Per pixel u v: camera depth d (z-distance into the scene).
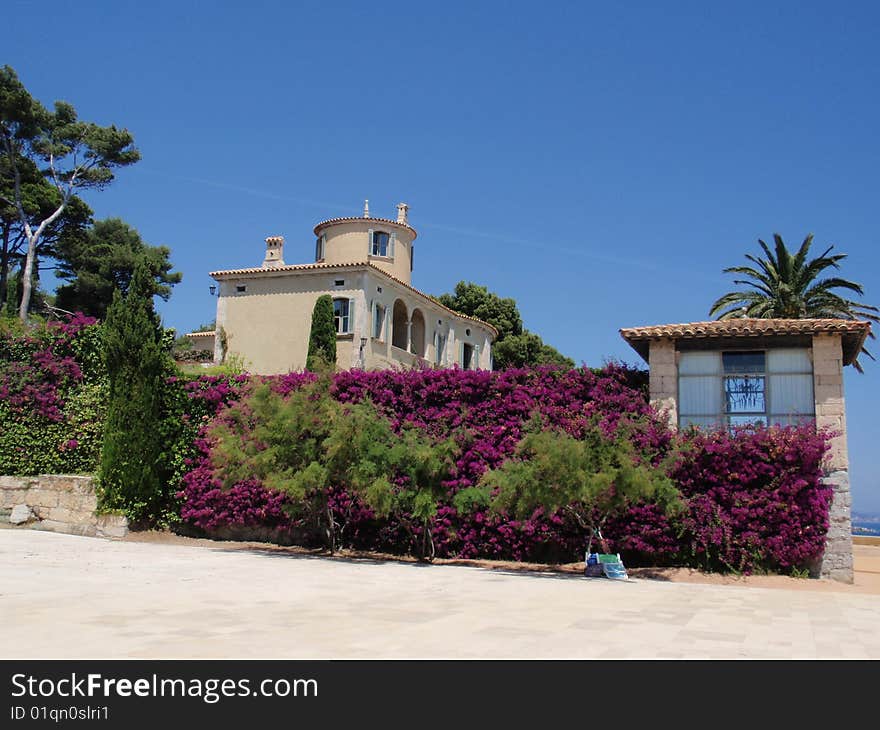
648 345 21.03
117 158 54.25
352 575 15.28
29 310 51.31
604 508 17.34
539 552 19.80
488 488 19.34
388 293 43.94
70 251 54.34
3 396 24.83
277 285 43.00
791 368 19.64
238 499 22.62
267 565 16.73
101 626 8.20
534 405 20.19
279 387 22.50
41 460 24.52
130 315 23.33
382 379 21.83
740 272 45.97
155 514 23.30
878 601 14.16
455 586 13.76
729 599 13.37
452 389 21.09
